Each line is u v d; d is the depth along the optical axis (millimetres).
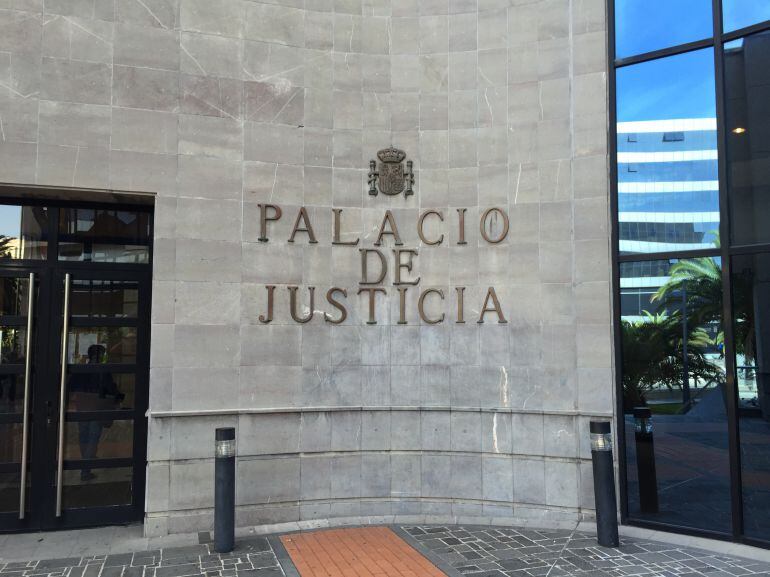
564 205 7629
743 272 6742
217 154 7562
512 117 7914
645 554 6242
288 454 7512
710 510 6758
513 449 7586
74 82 7156
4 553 6449
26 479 7215
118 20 7348
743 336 6691
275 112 7793
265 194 7688
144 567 5992
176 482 7125
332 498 7590
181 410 7195
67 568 5988
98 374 7586
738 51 6930
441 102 8109
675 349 7086
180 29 7547
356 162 7996
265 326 7559
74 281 7582
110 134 7223
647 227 7320
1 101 6949
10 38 7020
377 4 8195
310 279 7762
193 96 7527
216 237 7477
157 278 7254
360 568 5902
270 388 7516
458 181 8016
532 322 7648
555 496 7395
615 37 7656
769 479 6465
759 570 5781
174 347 7246
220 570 5887
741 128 6871
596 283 7422
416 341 7887
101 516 7406
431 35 8164
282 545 6609
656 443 7121
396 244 7980
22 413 7277
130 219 7840
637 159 7426
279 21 7898
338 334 7781
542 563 5992
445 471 7723
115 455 7543
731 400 6672
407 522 7406
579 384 7410
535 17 7914
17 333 7344
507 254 7805
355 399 7762
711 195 7016
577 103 7656
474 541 6691
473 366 7789
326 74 8000
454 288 7914
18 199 7465
